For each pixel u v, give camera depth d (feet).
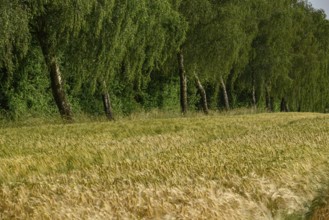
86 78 85.92
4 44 68.28
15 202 24.16
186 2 109.70
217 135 60.90
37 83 92.89
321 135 51.72
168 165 32.65
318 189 27.84
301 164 32.30
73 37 79.25
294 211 24.72
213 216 21.72
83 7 73.26
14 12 65.82
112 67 86.02
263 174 29.27
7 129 64.64
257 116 105.70
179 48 113.19
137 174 30.19
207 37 112.37
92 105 106.73
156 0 93.30
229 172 30.12
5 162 37.55
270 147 41.83
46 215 21.58
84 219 21.24
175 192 24.84
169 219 21.83
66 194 24.66
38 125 76.33
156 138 54.08
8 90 88.28
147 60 98.22
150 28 92.22
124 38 82.02
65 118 85.40
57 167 37.91
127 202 23.59
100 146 46.52
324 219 24.17
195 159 35.81
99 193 24.94
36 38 85.10
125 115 113.39
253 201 24.47
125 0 80.18
